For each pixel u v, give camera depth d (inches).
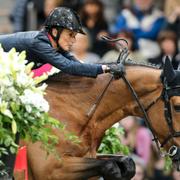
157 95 511.8
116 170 503.8
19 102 483.2
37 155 502.9
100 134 518.0
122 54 520.4
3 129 477.1
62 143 506.0
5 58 485.1
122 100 514.3
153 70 515.2
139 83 512.4
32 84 486.9
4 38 514.0
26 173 497.4
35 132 485.7
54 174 503.2
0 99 478.0
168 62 510.0
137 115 515.5
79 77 518.6
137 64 518.6
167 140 513.3
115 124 546.3
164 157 528.4
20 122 483.8
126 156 516.4
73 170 503.8
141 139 701.3
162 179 699.4
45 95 514.0
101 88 515.2
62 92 515.8
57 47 514.0
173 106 510.0
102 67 510.9
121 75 513.0
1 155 483.8
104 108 515.2
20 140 500.4
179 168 513.3
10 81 482.6
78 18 513.3
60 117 510.0
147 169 699.4
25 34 513.3
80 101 515.2
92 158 507.8
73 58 525.3
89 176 506.0
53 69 519.2
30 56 511.2
